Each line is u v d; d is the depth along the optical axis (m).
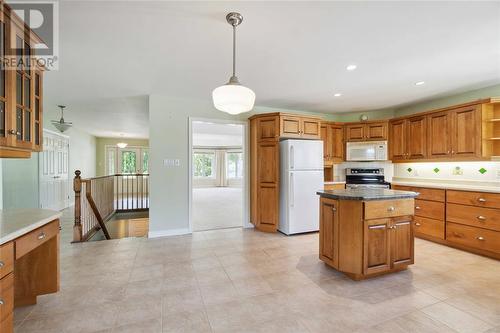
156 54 2.53
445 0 1.70
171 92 3.84
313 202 4.19
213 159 13.38
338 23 1.98
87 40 2.23
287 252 3.27
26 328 1.74
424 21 1.96
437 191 3.57
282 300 2.10
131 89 3.69
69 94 3.93
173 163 4.08
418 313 1.91
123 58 2.62
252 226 4.61
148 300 2.11
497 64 2.79
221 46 2.37
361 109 5.01
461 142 3.54
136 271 2.69
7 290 1.41
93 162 8.91
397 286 2.34
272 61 2.71
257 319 1.84
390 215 2.52
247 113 4.60
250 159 4.61
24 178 5.03
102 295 2.18
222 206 7.19
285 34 2.15
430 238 3.71
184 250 3.35
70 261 2.97
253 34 2.15
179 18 1.91
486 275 2.56
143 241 3.75
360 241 2.40
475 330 1.71
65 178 6.66
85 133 8.10
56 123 4.60
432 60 2.69
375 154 4.73
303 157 4.12
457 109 3.60
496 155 3.35
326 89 3.70
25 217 1.82
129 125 6.73
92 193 4.43
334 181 5.12
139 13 1.84
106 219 5.54
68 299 2.12
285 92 3.84
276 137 4.13
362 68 2.91
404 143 4.43
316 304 2.04
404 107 4.80
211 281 2.45
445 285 2.35
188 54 2.53
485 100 3.25
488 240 3.00
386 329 1.72
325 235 2.74
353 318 1.85
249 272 2.66
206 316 1.88
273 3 1.73
